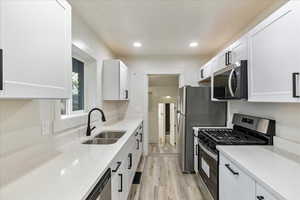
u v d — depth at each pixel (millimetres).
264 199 1135
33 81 957
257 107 2406
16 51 843
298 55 1260
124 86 3758
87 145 1954
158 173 3533
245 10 2250
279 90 1451
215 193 2117
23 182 1081
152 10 2242
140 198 2643
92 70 3039
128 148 2379
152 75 4727
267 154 1708
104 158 1512
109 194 1425
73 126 2150
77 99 2855
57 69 1182
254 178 1245
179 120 3916
